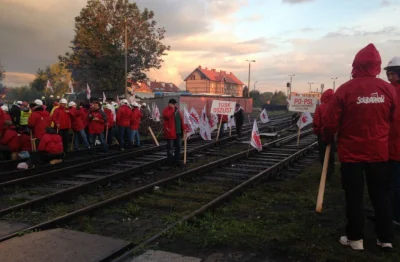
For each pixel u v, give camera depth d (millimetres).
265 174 8945
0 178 8836
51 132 10391
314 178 8945
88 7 34469
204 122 16125
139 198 7098
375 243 4621
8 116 11562
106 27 35031
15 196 7512
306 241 4695
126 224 5719
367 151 4172
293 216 5891
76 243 4613
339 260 4109
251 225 5426
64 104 12344
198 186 8281
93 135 13852
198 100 30750
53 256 4219
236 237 4902
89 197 7402
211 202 6324
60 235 4883
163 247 4676
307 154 13375
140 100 31016
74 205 6781
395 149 4832
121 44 35750
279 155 12820
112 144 15188
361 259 4121
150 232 5312
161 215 6168
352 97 4156
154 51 36406
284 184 8469
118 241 4727
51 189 8148
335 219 5641
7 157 11422
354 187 4270
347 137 4281
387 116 4211
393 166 5047
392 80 4984
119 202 6754
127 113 13914
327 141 4578
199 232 5137
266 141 17234
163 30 37000
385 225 4316
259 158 12234
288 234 4895
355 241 4387
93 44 34219
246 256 4375
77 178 9344
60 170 9391
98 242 4664
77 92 36906
